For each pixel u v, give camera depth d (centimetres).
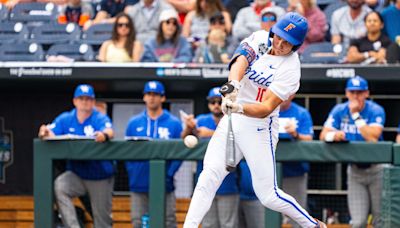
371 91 4375
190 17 4497
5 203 4141
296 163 3338
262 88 2470
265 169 2505
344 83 4097
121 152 3300
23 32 4534
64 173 3388
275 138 2558
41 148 3331
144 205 3503
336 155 3234
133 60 4238
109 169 3431
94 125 3594
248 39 2455
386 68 3947
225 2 4656
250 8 4394
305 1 4309
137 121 3662
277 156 3256
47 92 4500
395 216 3197
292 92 2411
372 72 3956
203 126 3538
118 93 4494
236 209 3391
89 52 4303
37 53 4309
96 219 3450
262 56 2436
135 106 4509
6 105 4512
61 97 4506
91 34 4459
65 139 3316
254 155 2495
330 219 3903
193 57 4253
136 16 4544
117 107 4516
